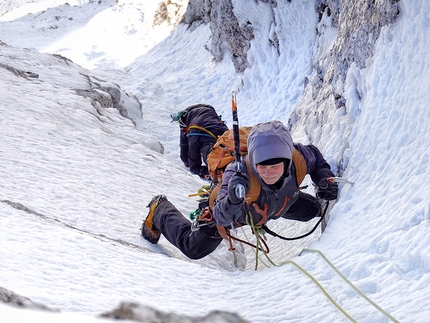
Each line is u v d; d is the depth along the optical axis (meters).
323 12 9.58
